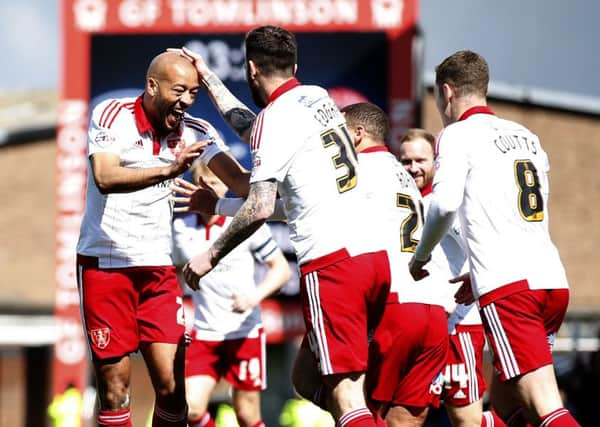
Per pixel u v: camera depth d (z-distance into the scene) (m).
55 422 49.00
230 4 48.59
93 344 22.03
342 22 48.50
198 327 30.86
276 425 69.38
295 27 48.50
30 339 71.50
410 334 22.44
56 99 86.56
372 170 23.31
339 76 48.34
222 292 30.70
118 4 48.59
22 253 73.62
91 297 21.97
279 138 20.23
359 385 20.61
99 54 48.53
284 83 20.84
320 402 23.56
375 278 20.61
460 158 21.12
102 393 22.23
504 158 21.36
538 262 21.14
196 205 23.70
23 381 72.00
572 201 78.31
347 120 23.88
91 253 21.98
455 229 25.45
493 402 24.50
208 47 48.53
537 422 20.97
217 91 23.30
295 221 20.62
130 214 21.84
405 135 26.91
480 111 21.81
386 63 48.34
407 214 23.23
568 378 43.28
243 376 30.89
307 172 20.33
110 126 21.33
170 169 20.36
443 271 26.00
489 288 21.14
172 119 21.66
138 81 48.50
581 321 72.75
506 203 21.17
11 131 73.81
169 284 22.36
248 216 20.14
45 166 74.31
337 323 20.30
